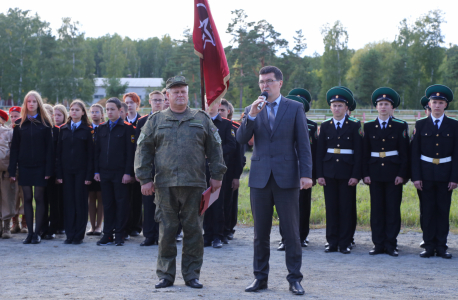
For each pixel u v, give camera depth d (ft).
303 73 185.26
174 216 14.75
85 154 23.45
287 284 15.70
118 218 23.09
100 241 23.06
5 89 195.21
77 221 23.35
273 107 14.85
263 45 160.76
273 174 14.39
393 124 21.76
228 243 23.94
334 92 22.30
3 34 198.49
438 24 202.28
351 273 17.67
